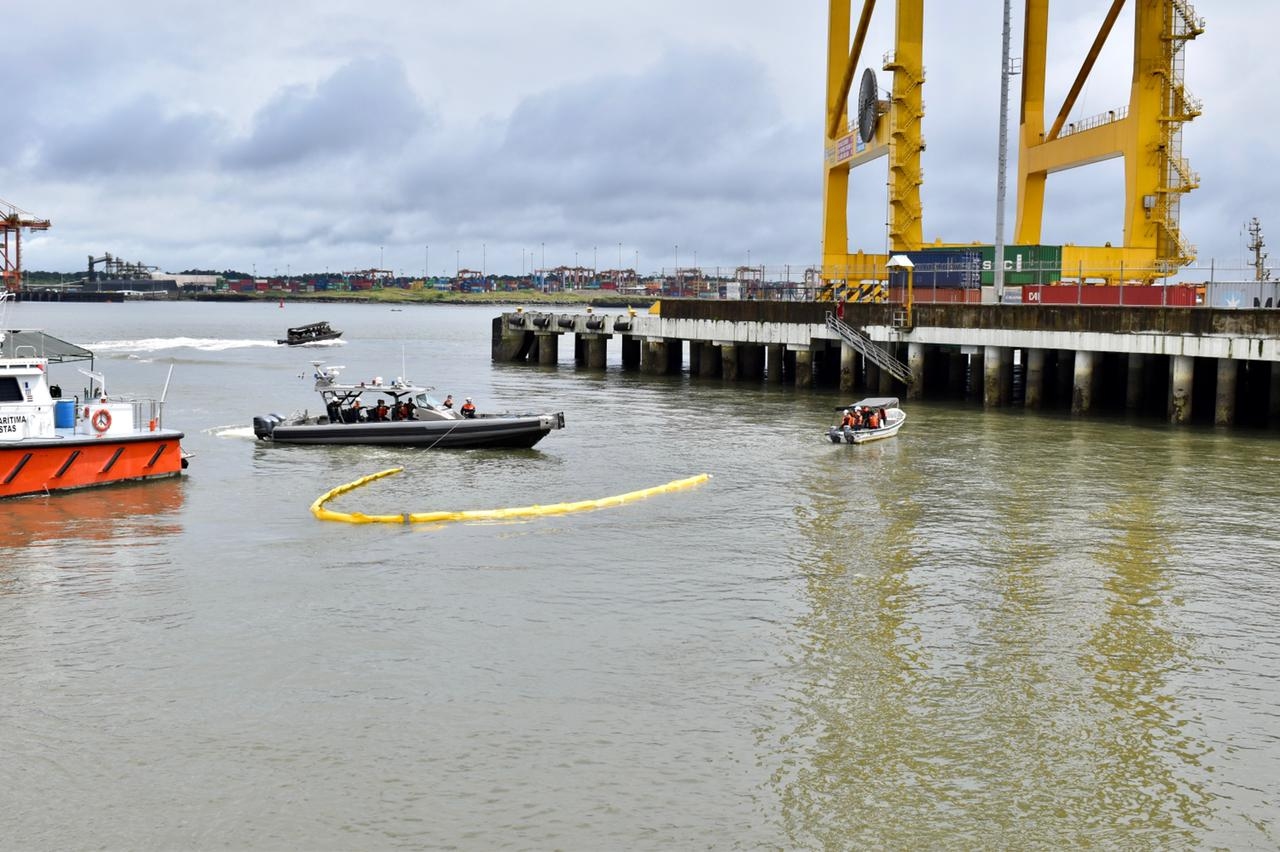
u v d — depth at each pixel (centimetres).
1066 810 1609
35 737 1797
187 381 7644
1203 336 4841
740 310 7338
